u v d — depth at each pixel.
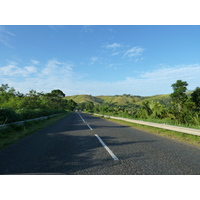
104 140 6.90
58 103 45.06
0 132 8.05
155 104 17.77
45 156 4.47
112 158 4.23
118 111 35.47
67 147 5.62
